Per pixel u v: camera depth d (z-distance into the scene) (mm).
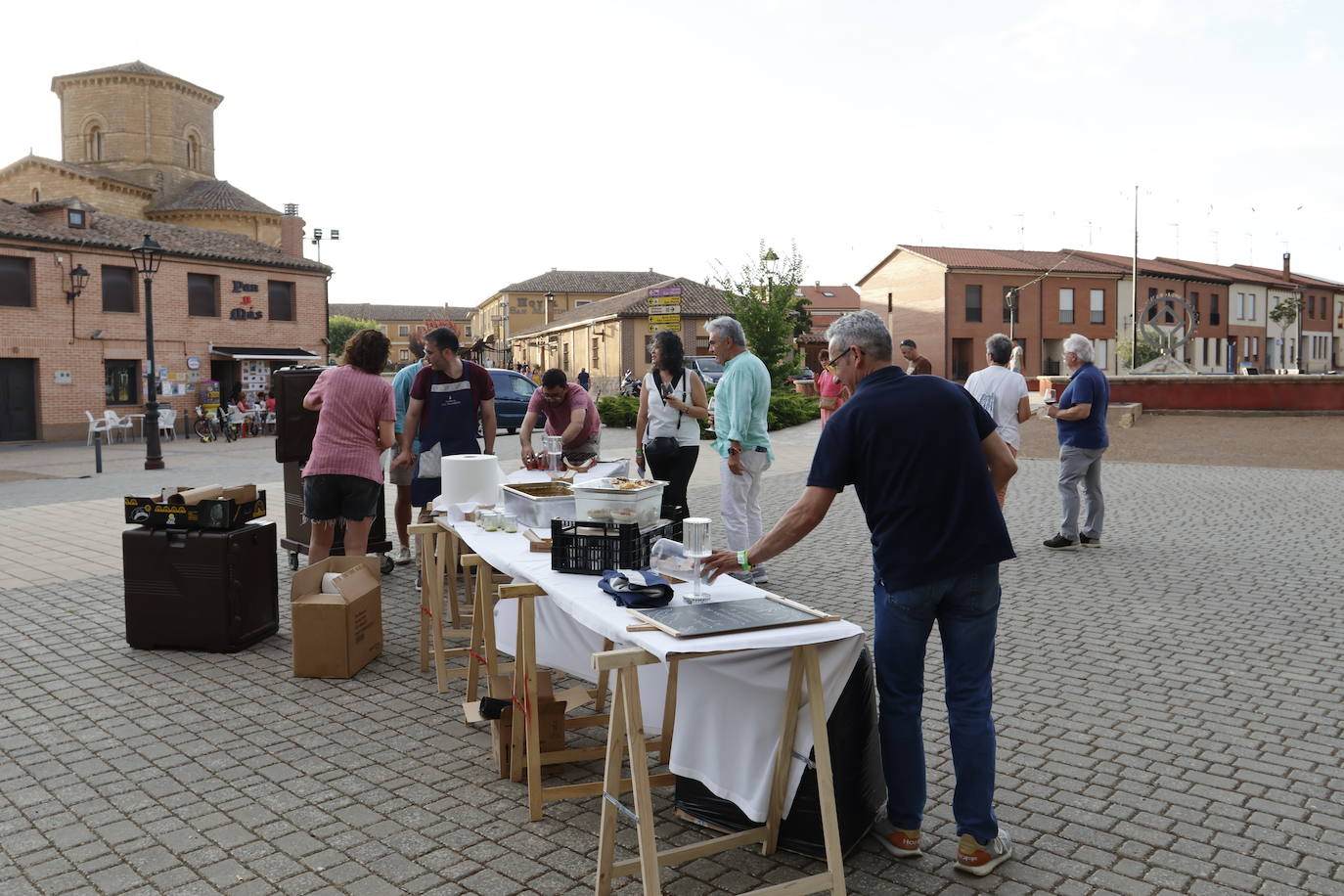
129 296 28109
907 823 3258
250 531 5816
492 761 4137
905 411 3055
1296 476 13727
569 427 7230
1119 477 14086
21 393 25734
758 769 3197
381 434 6316
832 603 6809
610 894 3053
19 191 38594
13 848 3373
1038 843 3369
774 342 29656
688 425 7285
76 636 6059
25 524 10570
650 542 3676
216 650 5672
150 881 3143
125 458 20734
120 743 4332
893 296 54656
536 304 77938
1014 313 51781
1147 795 3727
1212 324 60188
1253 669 5227
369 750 4254
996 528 3074
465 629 5664
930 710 4676
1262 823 3494
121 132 40625
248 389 31438
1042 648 5648
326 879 3156
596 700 4582
